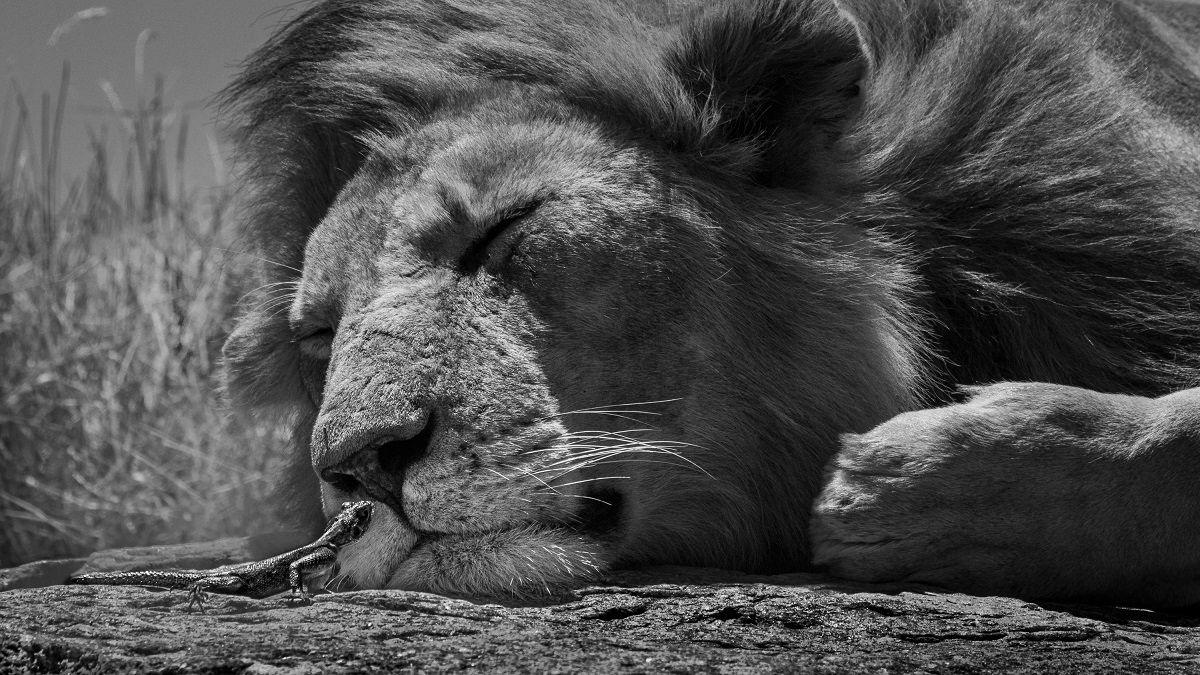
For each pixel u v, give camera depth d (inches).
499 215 244.2
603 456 237.6
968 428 225.6
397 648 181.0
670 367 246.2
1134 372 275.1
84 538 568.7
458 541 228.4
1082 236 277.6
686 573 237.6
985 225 278.7
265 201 312.7
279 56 307.6
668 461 246.8
